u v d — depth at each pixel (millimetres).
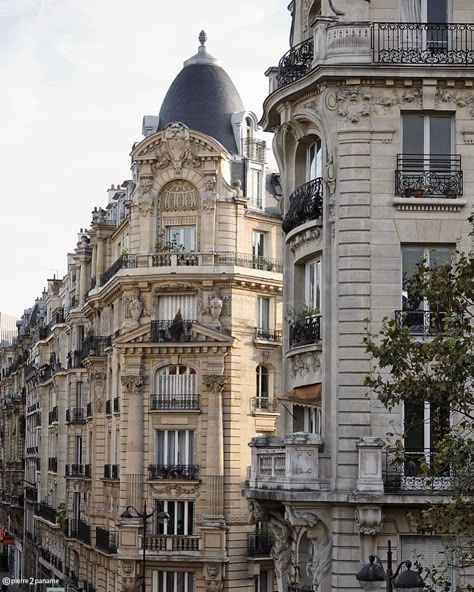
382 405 34938
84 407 90312
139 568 68938
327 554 34906
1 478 161125
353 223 35531
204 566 67812
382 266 35438
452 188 35562
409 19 36625
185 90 74500
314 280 38875
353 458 34844
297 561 37219
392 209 35562
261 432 70438
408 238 35469
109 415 76875
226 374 69250
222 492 68312
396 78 35688
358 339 35188
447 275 27578
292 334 39062
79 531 84500
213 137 72938
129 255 71812
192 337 69375
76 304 95438
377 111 35875
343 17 36469
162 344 69500
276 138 40406
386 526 34188
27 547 127125
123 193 81875
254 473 37594
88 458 84750
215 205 70250
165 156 71000
